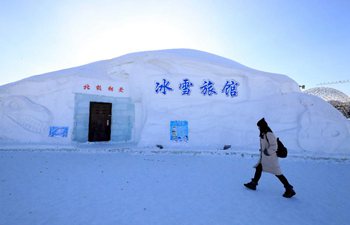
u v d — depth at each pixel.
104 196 3.78
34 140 9.48
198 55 13.54
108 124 11.05
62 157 7.37
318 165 6.94
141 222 2.84
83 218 2.93
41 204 3.38
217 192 4.08
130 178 4.95
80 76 10.70
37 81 10.60
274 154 4.00
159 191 4.09
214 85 11.05
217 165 6.54
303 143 9.07
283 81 12.16
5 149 8.34
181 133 10.05
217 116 10.49
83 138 10.40
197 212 3.18
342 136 9.15
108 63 12.68
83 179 4.79
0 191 3.93
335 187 4.55
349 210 3.37
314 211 3.31
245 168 6.16
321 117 9.65
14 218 2.90
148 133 9.92
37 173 5.20
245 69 11.89
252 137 9.75
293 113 10.00
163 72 11.20
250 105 10.78
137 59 11.62
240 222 2.89
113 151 8.71
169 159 7.45
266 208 3.38
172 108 10.59
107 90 11.14
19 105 10.05
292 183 4.82
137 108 11.37
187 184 4.56
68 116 10.14
